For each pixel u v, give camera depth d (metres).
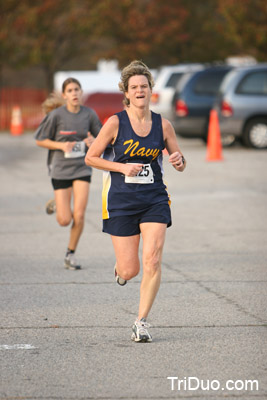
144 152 15.47
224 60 105.75
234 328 16.31
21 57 101.06
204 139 66.69
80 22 97.19
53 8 96.06
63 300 18.83
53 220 30.88
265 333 15.95
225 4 83.25
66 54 102.62
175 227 29.31
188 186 40.56
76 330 16.25
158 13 103.12
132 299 18.94
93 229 29.12
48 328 16.41
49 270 22.27
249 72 58.88
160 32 102.25
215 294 19.30
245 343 15.25
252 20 83.44
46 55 97.19
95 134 23.55
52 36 99.44
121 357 14.40
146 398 12.37
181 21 103.31
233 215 31.95
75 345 15.18
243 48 91.56
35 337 15.74
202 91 62.00
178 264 22.95
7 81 128.38
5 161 54.84
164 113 64.88
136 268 15.74
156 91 65.94
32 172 47.69
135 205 15.43
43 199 36.31
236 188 39.81
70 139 23.03
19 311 17.78
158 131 15.58
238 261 23.33
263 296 19.08
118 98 86.81
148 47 102.69
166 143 15.93
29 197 36.94
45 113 23.67
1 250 25.11
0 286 20.30
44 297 19.12
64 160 22.62
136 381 13.10
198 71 62.34
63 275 21.64
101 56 105.50
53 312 17.70
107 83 103.56
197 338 15.62
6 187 40.53
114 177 15.60
